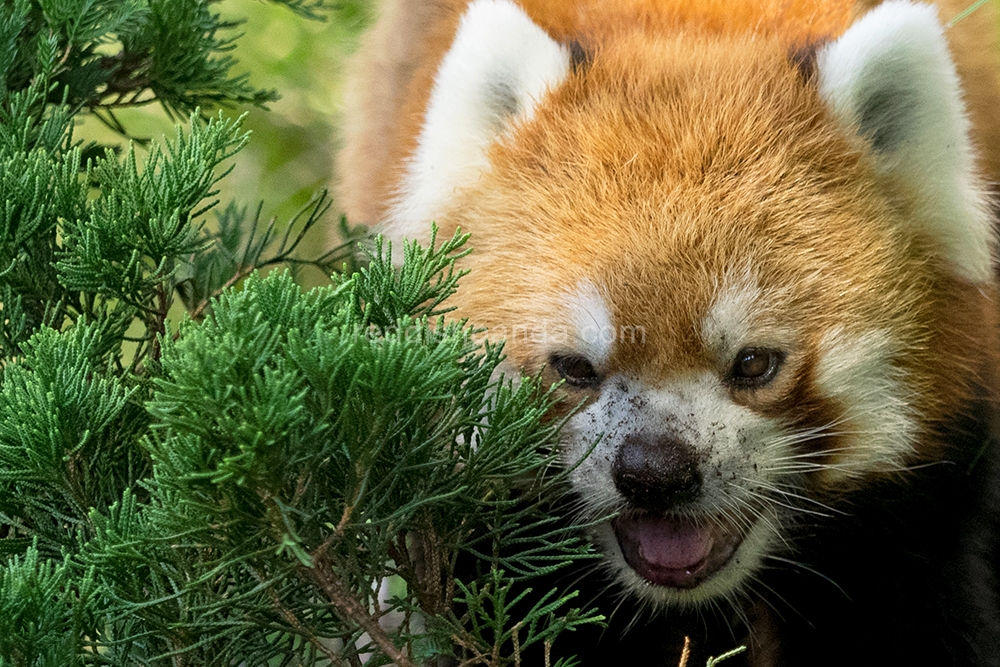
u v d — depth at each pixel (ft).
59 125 10.91
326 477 10.66
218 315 10.62
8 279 10.84
